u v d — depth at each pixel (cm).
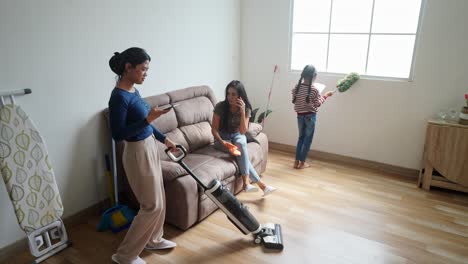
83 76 240
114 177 259
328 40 358
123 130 174
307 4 362
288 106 395
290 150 407
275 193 297
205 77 362
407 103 323
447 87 301
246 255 215
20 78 204
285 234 237
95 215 264
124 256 201
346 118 359
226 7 374
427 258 212
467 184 286
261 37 393
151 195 191
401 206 276
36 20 207
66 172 240
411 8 309
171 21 305
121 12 259
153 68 296
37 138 205
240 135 286
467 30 281
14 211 204
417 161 331
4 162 191
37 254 208
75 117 240
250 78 416
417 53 307
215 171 254
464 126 276
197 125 308
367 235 236
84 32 235
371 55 339
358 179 327
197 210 243
